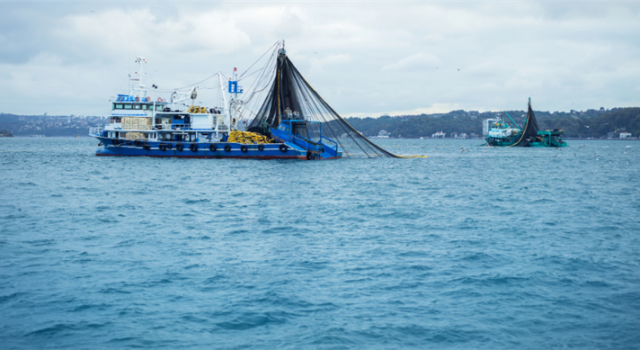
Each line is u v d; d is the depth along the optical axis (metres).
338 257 24.33
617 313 17.42
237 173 68.62
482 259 23.98
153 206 40.44
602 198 46.56
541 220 34.62
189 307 17.78
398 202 43.59
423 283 20.39
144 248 26.05
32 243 27.00
